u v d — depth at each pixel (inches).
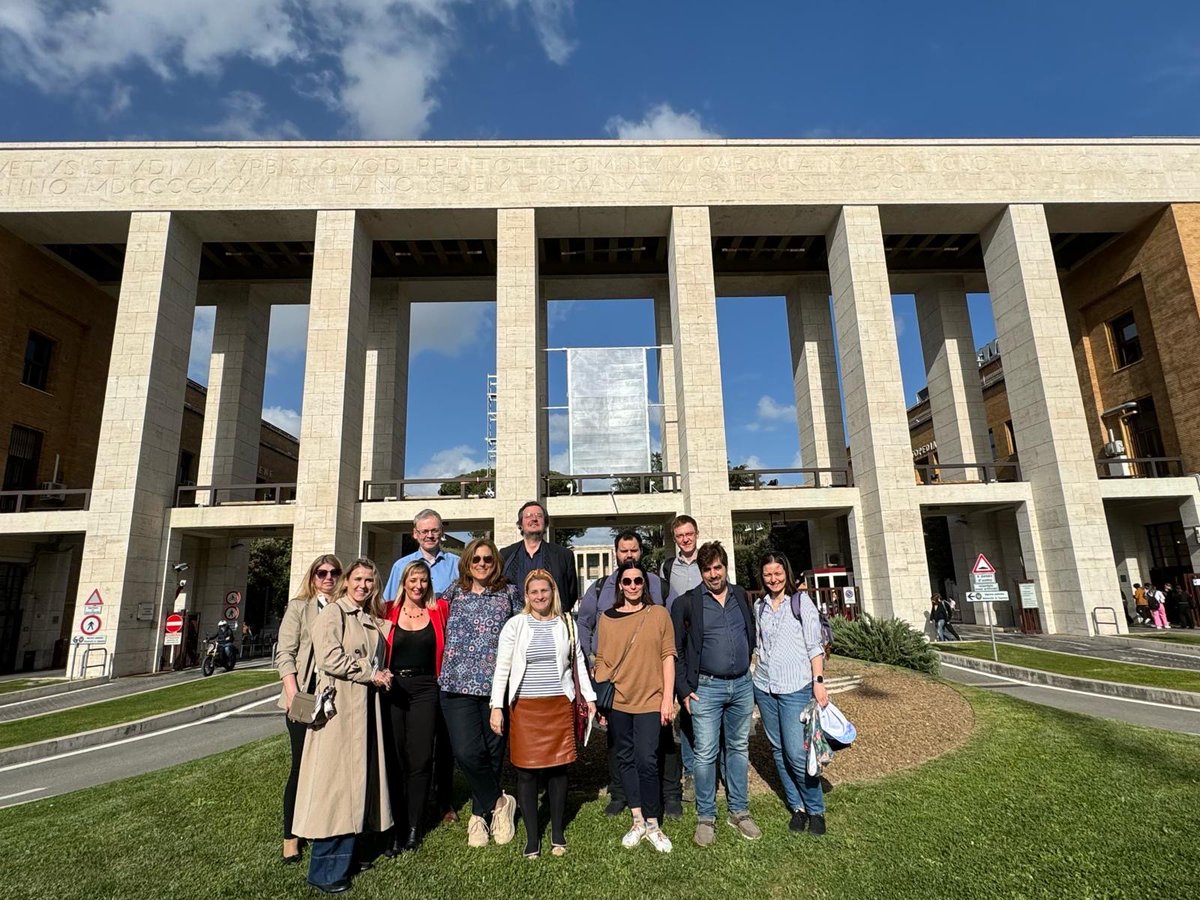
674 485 1048.8
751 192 966.4
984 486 931.3
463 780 254.7
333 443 861.8
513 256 933.2
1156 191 976.3
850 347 954.7
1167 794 214.8
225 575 1016.9
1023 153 987.9
